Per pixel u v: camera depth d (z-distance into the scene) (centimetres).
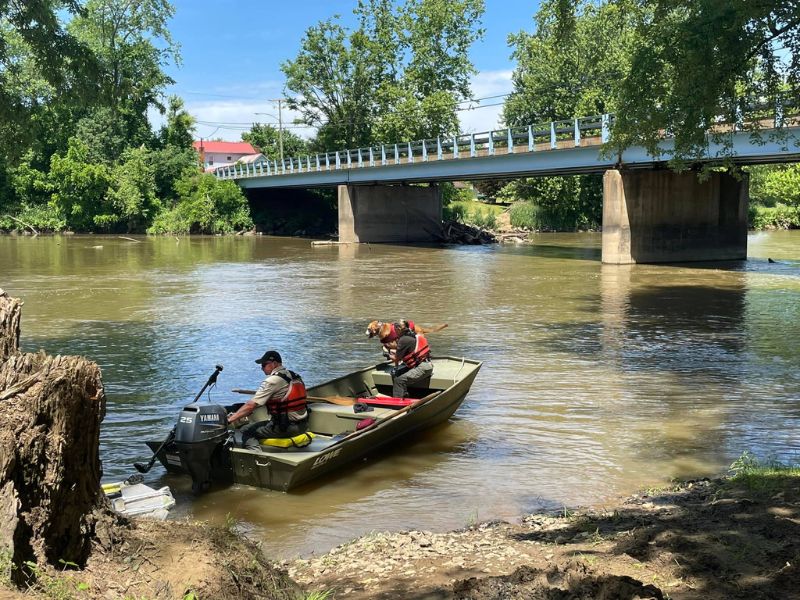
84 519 378
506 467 833
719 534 547
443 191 6794
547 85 6438
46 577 334
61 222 6588
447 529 660
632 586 429
